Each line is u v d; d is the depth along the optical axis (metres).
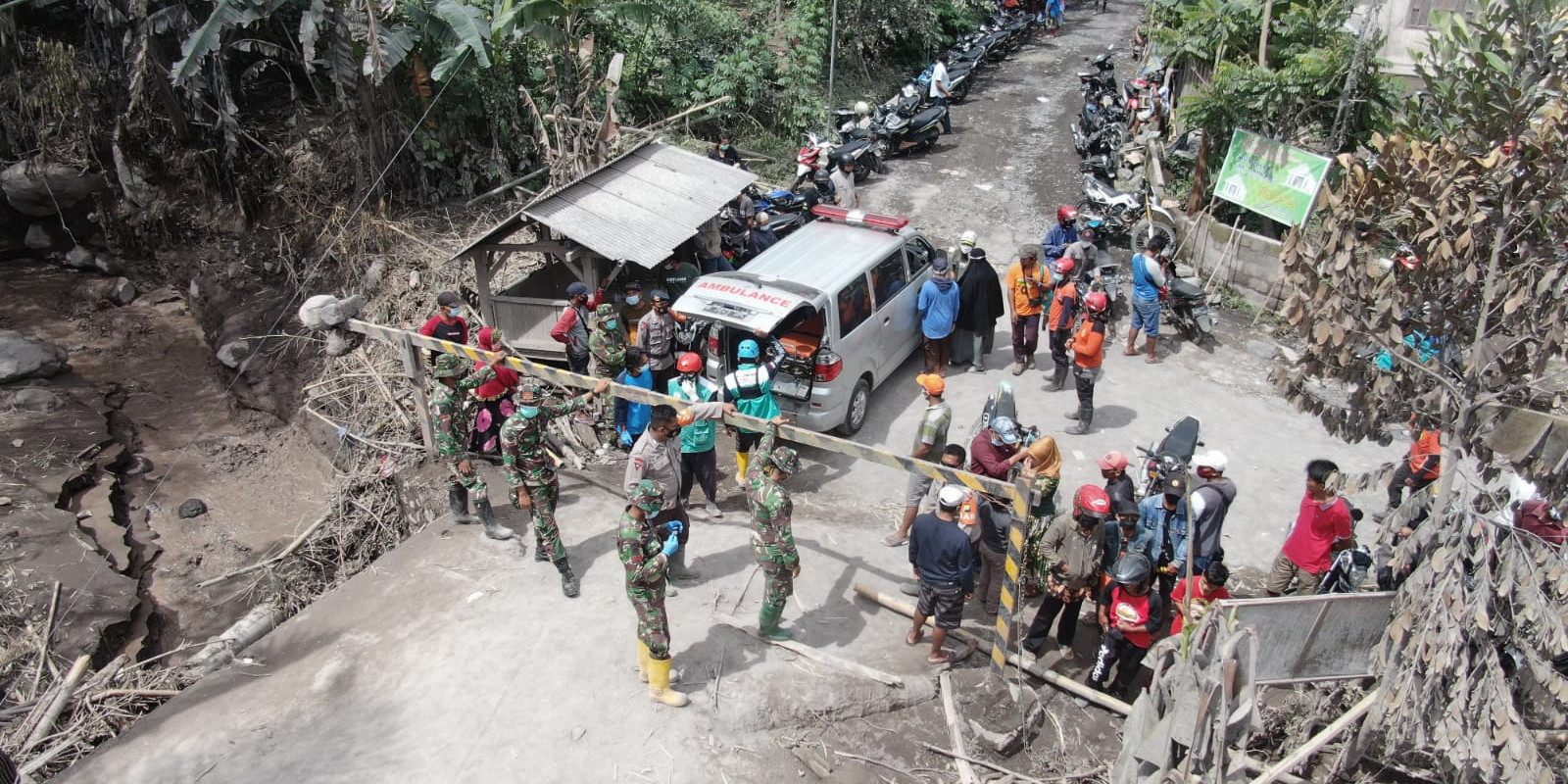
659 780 5.99
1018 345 11.55
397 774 5.98
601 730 6.32
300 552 9.98
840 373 9.70
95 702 7.36
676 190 11.20
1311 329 5.96
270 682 6.73
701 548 8.23
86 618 8.57
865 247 10.81
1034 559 7.54
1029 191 17.12
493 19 13.99
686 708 6.48
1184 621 5.57
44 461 10.87
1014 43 27.20
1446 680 5.57
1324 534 7.43
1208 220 13.84
